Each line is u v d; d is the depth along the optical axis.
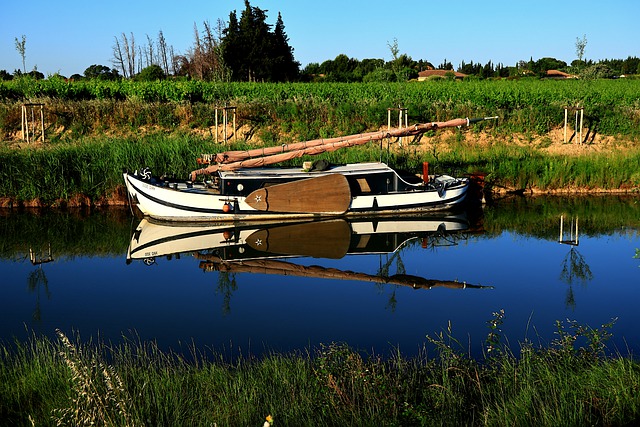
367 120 32.25
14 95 35.06
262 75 72.56
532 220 21.39
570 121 31.27
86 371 7.40
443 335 11.05
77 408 6.77
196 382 8.46
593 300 12.98
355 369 8.40
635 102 34.25
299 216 21.56
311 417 7.41
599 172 26.00
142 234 19.77
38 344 10.03
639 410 7.00
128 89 36.31
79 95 35.50
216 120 30.38
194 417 7.45
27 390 8.11
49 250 17.73
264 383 8.37
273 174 21.56
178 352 10.35
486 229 20.19
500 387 7.93
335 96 37.22
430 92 37.97
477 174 24.48
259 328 11.56
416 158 26.69
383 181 22.09
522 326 11.48
